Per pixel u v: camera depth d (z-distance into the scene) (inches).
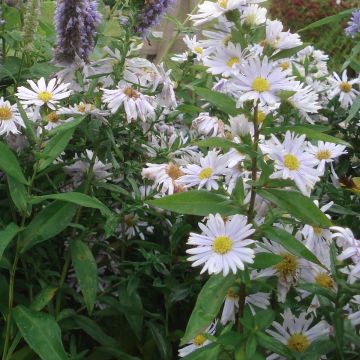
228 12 11.7
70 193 12.7
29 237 13.1
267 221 11.7
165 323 14.7
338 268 11.8
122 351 14.7
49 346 12.6
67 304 15.7
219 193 12.1
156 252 15.4
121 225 15.9
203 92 11.5
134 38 17.0
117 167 15.2
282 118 18.6
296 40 11.6
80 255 13.8
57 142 13.4
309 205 11.0
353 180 16.5
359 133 20.7
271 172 11.3
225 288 10.8
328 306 11.7
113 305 14.6
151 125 16.9
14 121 14.9
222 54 11.6
